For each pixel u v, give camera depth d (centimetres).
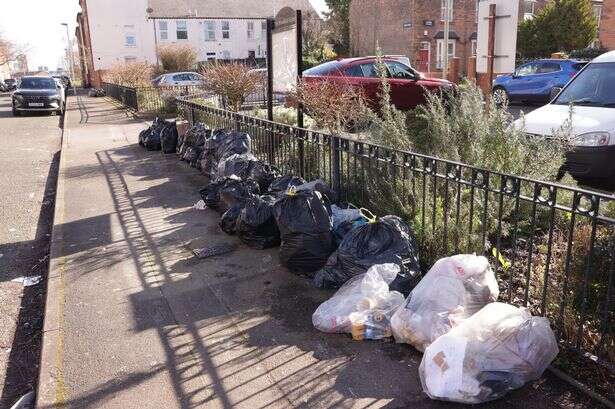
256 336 355
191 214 632
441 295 320
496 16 729
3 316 434
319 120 766
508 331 281
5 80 5919
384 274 362
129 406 291
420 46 3050
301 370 315
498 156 491
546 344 284
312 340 346
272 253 496
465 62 3144
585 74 763
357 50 3416
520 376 274
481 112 543
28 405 319
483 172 361
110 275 465
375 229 394
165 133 1052
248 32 5175
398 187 471
